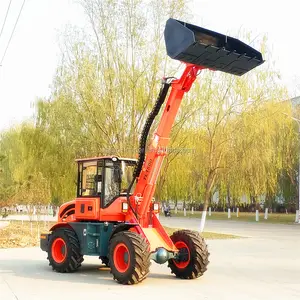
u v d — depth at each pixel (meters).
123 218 11.43
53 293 9.42
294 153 36.75
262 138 28.19
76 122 24.77
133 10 24.02
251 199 35.91
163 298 8.91
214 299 8.88
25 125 31.61
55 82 25.83
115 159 12.04
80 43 24.70
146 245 10.24
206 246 11.20
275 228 35.00
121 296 9.09
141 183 11.21
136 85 23.89
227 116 25.66
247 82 25.83
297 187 42.81
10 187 25.27
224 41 10.31
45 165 27.89
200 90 24.89
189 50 9.64
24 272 12.30
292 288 10.23
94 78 23.86
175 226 36.38
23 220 36.78
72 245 11.99
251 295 9.35
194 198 35.78
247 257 16.36
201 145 26.64
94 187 12.18
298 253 17.81
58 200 29.36
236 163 27.41
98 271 12.48
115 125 23.66
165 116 10.95
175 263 11.38
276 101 28.84
